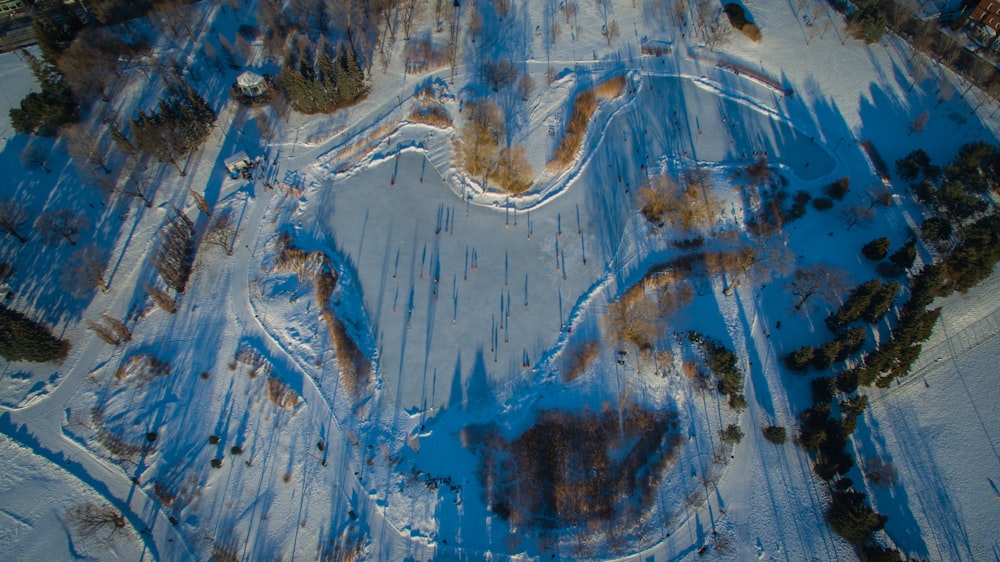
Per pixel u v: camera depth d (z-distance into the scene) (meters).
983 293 98.44
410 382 91.50
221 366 90.94
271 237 102.31
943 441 88.06
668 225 104.88
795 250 102.94
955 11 128.00
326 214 104.88
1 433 84.69
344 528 80.94
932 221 99.69
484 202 107.19
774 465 86.38
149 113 110.94
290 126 113.12
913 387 92.06
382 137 112.62
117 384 88.50
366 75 119.25
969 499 84.25
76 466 83.19
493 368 92.81
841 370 92.19
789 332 95.75
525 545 80.81
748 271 100.44
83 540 78.69
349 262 100.44
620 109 117.69
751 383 92.38
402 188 107.94
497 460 86.06
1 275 94.94
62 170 104.62
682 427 89.19
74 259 97.31
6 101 111.94
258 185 106.81
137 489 82.00
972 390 91.69
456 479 84.88
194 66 118.38
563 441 86.81
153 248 99.19
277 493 82.75
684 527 82.44
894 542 81.88
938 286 92.38
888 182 109.31
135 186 104.44
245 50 119.69
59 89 107.94
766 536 81.81
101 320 93.25
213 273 98.38
